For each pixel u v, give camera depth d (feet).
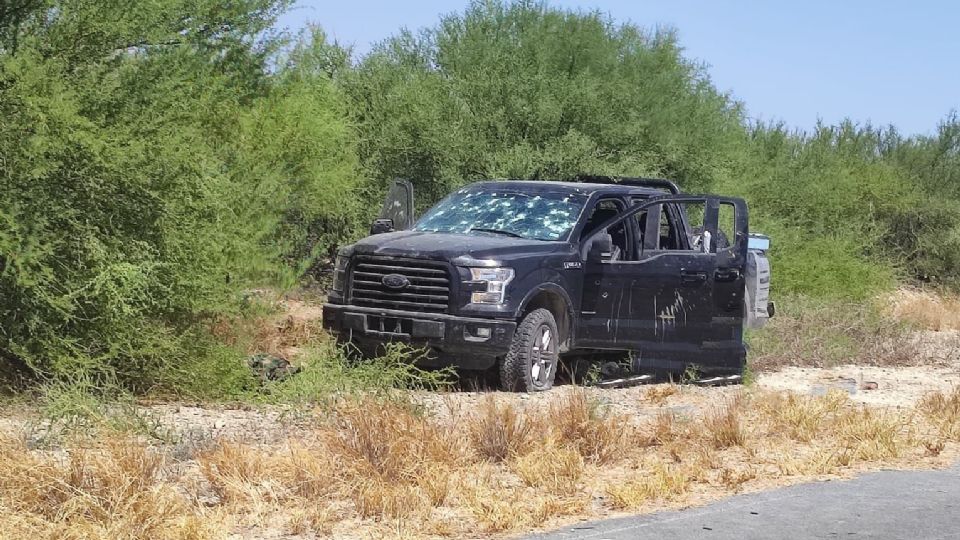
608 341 40.11
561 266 38.78
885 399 39.99
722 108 85.81
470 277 36.91
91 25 33.12
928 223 108.06
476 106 71.41
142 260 32.83
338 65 73.61
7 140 31.01
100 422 26.23
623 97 74.13
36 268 31.42
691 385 40.32
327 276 63.93
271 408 32.96
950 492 25.46
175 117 34.42
